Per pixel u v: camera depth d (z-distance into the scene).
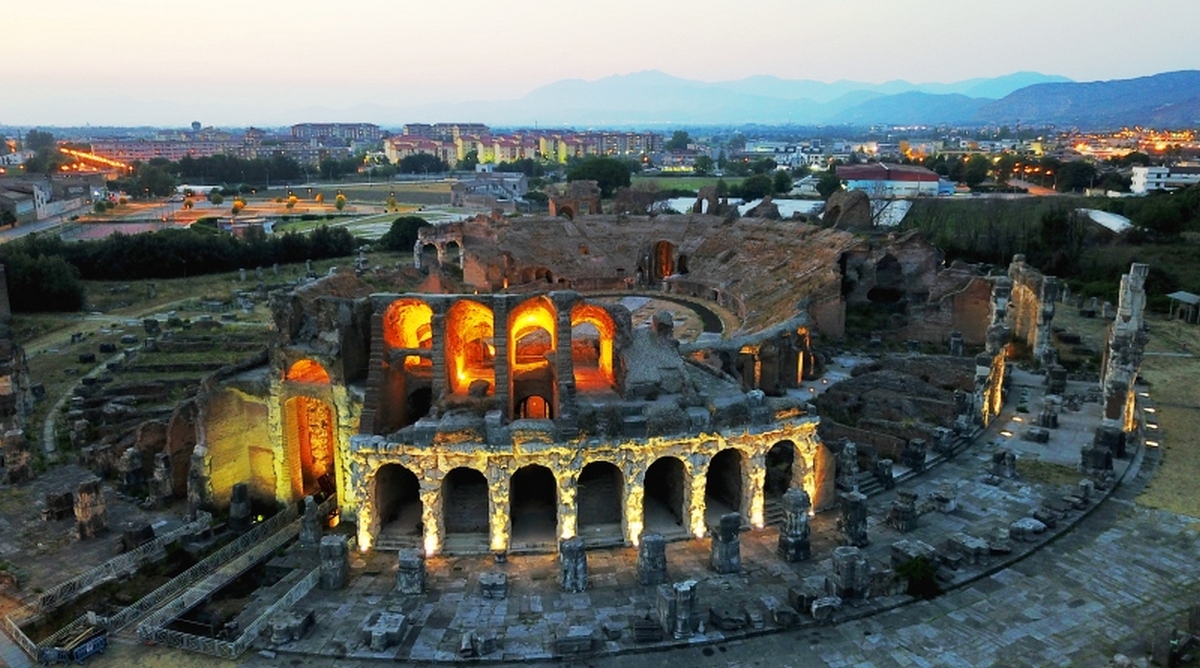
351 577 43.72
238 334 94.62
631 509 46.38
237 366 53.66
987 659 36.50
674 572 43.72
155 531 49.56
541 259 125.19
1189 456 58.62
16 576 44.19
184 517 51.72
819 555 45.47
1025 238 131.12
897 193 195.75
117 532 49.72
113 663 36.94
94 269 134.25
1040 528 46.69
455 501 49.59
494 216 136.12
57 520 51.31
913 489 53.41
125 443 57.91
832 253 96.25
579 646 36.78
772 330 70.44
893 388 66.69
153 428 56.47
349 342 50.25
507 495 45.25
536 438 44.69
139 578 44.94
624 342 52.75
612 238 130.88
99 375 79.00
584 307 52.34
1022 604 40.69
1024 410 67.62
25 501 54.06
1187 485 53.81
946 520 49.09
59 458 61.34
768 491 52.75
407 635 38.31
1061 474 55.38
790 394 69.06
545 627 38.91
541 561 45.22
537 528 48.62
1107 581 42.59
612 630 37.91
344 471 50.47
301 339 50.91
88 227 189.50
